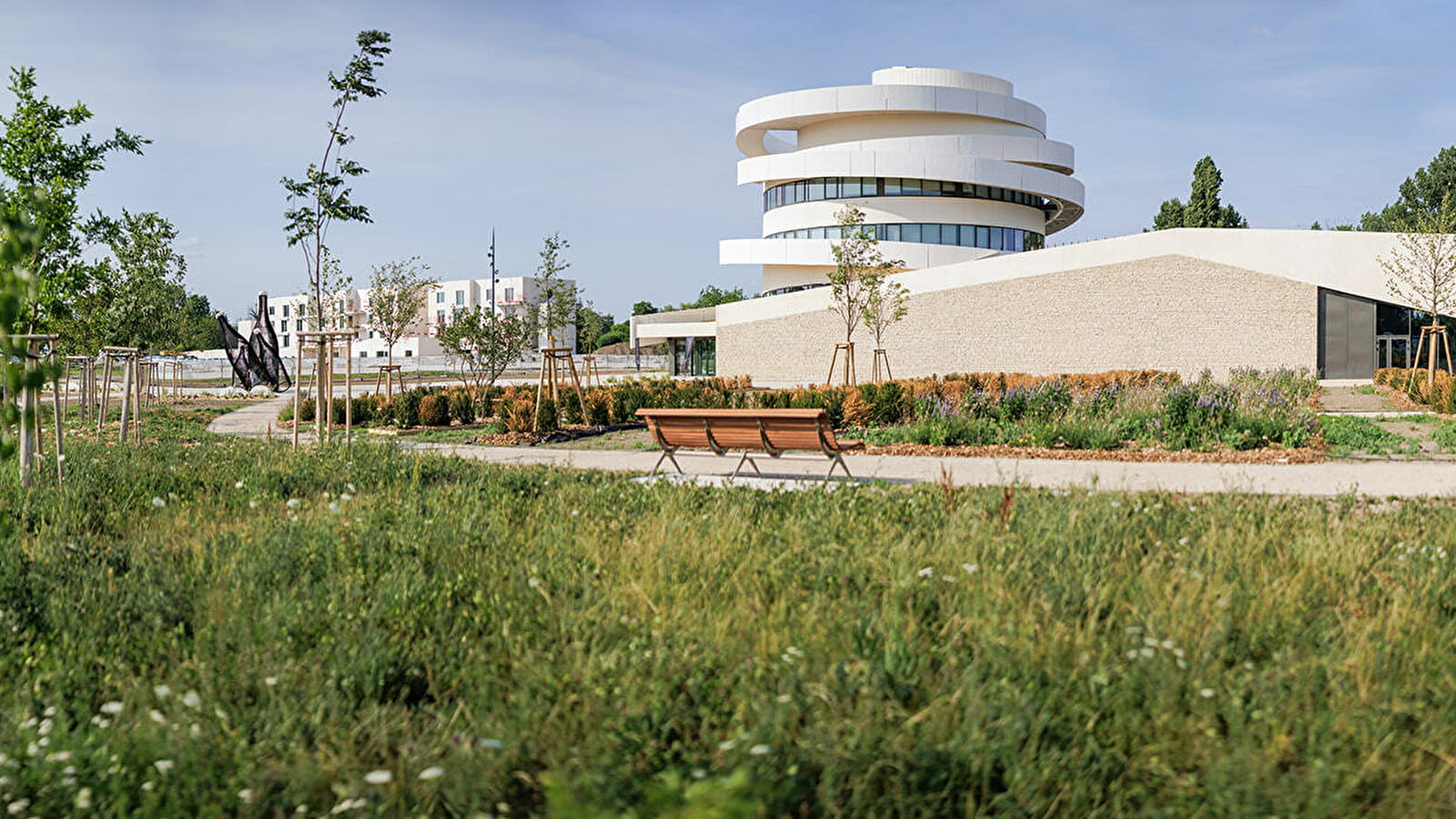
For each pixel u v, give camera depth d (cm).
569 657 397
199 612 474
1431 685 372
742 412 1107
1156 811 288
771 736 314
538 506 758
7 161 1362
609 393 2198
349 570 530
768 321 4416
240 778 312
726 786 239
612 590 480
